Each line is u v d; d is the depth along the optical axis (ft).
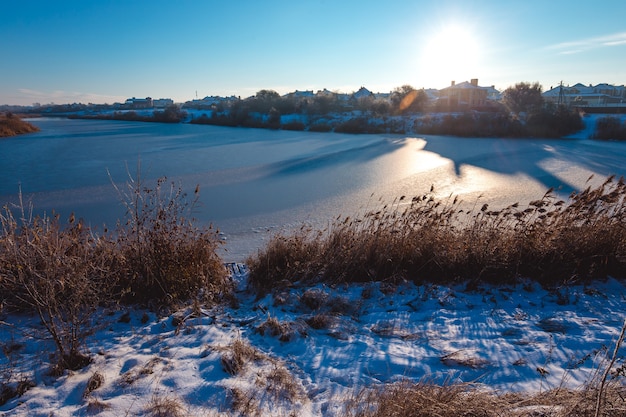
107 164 78.79
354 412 8.89
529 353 11.61
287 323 13.15
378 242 18.58
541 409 8.30
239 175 65.41
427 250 18.13
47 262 12.40
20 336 12.31
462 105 214.48
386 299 15.89
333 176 63.87
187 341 12.32
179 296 15.60
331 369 10.93
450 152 96.22
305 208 43.57
